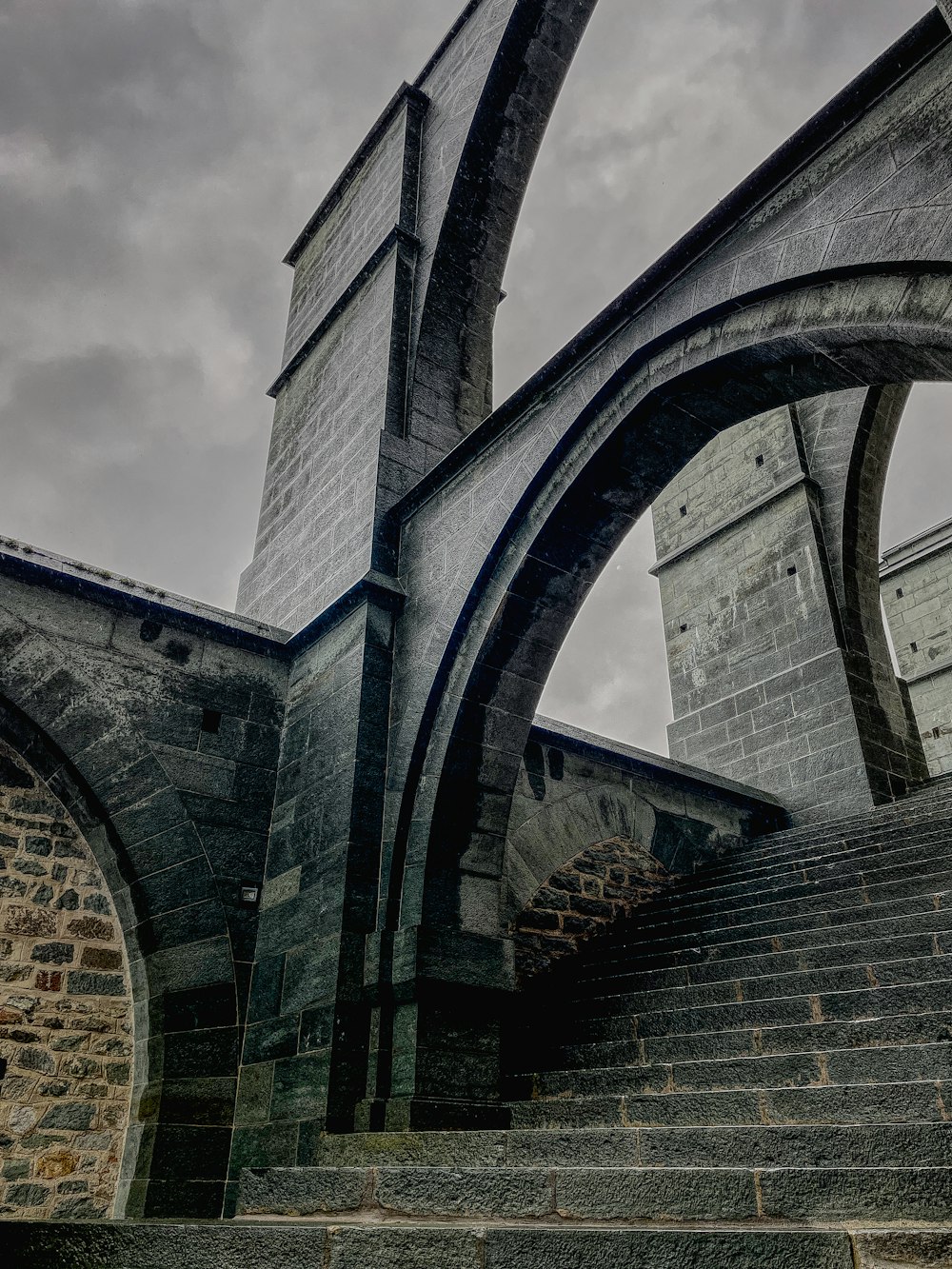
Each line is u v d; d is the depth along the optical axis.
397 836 6.47
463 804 6.61
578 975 7.77
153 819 6.89
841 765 11.03
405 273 9.44
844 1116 3.60
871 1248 2.23
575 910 8.83
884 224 4.60
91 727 6.92
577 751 9.62
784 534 12.87
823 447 13.06
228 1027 6.50
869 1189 2.61
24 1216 5.71
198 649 7.74
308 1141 5.49
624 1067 5.02
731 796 10.92
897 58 4.69
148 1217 5.68
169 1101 6.06
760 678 12.46
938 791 9.40
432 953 5.97
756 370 5.59
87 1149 6.06
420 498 7.94
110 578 7.39
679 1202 2.91
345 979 5.94
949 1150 2.77
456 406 8.96
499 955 6.29
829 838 8.70
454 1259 2.58
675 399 6.02
